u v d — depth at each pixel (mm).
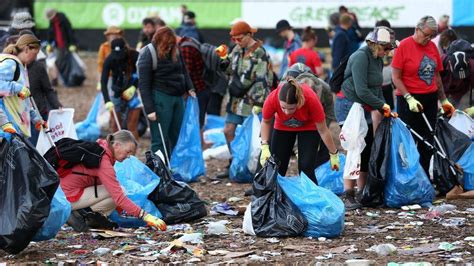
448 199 23656
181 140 27000
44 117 25625
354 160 22281
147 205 20797
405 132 22719
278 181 19594
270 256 17531
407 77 23641
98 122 36406
